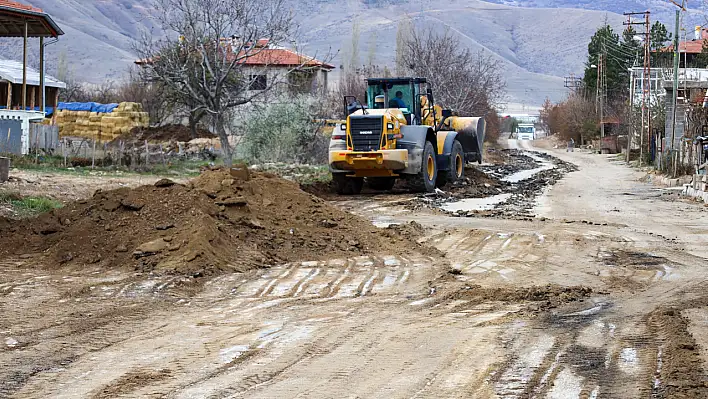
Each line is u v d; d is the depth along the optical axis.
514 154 73.69
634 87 70.31
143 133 50.50
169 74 34.50
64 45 185.12
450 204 24.50
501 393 6.80
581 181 36.69
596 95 101.31
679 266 13.85
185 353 8.12
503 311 10.23
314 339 8.70
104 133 51.47
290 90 42.06
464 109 53.44
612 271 13.37
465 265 13.86
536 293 11.27
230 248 13.78
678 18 40.44
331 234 15.59
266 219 15.48
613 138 83.88
